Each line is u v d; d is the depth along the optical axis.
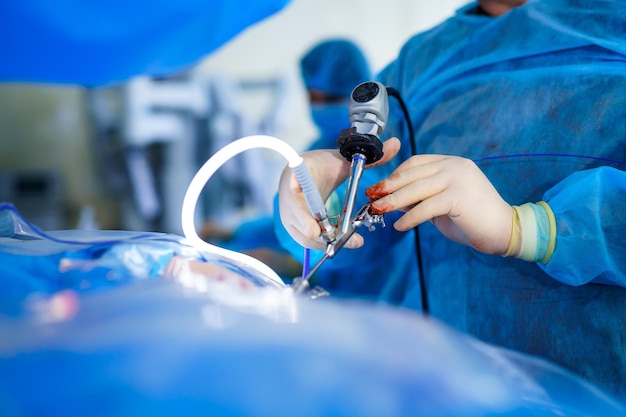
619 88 0.77
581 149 0.78
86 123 2.51
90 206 2.53
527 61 0.86
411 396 0.32
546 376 0.46
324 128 2.44
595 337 0.75
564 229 0.68
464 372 0.37
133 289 0.42
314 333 0.36
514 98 0.85
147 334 0.33
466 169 0.67
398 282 1.14
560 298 0.78
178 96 2.53
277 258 2.24
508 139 0.84
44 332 0.33
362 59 2.40
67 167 2.52
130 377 0.30
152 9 0.92
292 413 0.29
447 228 0.75
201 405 0.29
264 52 2.57
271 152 2.58
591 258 0.68
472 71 0.92
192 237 0.60
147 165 2.54
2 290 0.41
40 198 2.49
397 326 0.40
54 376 0.30
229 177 2.55
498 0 0.96
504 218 0.67
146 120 2.52
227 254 0.61
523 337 0.80
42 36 0.88
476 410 0.33
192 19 0.96
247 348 0.33
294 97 2.59
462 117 0.91
